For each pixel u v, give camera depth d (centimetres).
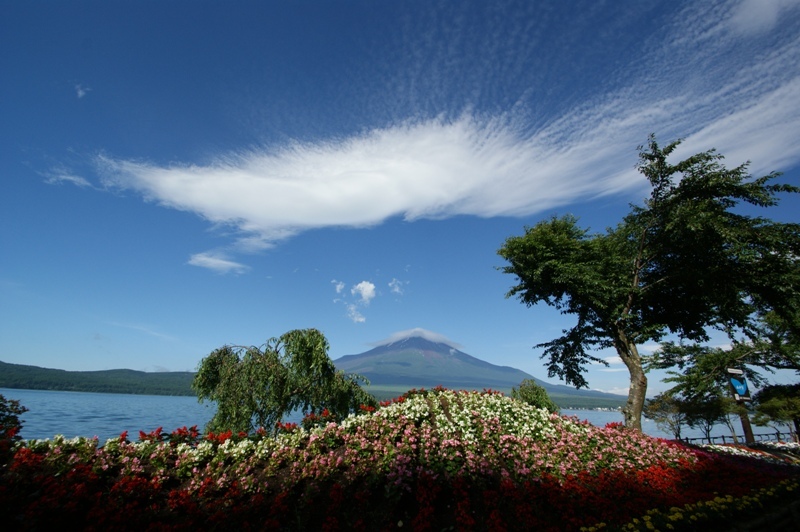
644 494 883
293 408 1373
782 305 1758
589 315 1991
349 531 679
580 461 1053
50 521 562
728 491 934
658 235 1777
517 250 1900
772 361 2645
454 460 936
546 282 1925
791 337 2555
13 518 545
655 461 1164
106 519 592
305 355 1393
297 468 848
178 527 605
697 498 878
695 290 1808
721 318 1928
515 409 1361
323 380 1416
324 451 944
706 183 1625
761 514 819
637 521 695
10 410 922
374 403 1518
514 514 756
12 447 697
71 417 3438
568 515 757
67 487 632
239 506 701
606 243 2036
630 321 1872
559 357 2106
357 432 1045
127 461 758
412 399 1379
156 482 714
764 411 2525
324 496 775
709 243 1606
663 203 1731
